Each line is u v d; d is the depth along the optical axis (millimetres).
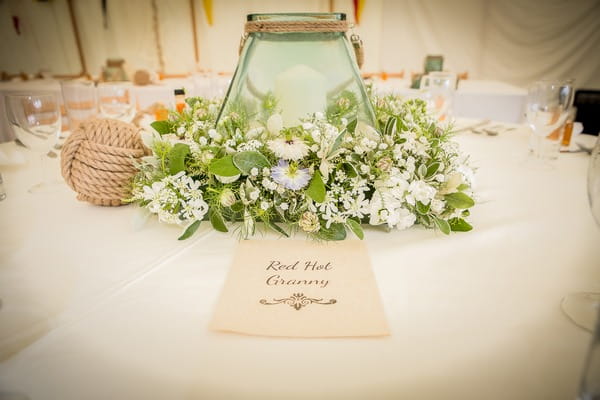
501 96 2338
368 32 3742
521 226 675
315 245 604
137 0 3549
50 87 2475
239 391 339
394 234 652
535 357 373
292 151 593
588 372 294
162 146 670
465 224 644
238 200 628
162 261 561
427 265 549
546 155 1124
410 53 3848
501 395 339
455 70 3871
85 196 743
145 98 2395
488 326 415
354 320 425
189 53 3807
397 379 348
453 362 366
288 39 699
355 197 612
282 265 543
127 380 352
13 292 481
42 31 3398
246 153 588
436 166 629
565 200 802
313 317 431
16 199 812
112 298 469
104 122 735
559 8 3438
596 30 3398
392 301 464
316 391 338
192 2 3646
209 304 458
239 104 716
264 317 431
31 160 1080
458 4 3656
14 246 606
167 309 448
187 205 616
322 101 706
